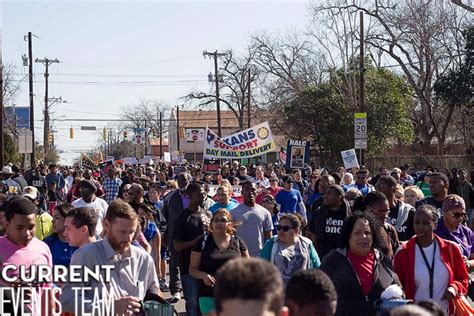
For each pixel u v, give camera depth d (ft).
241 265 9.17
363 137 92.27
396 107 134.10
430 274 21.88
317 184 45.78
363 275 20.51
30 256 19.72
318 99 137.90
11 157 145.18
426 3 134.82
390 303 19.40
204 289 25.96
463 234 25.96
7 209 19.69
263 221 31.78
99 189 57.57
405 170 79.00
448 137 169.27
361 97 107.04
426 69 136.26
